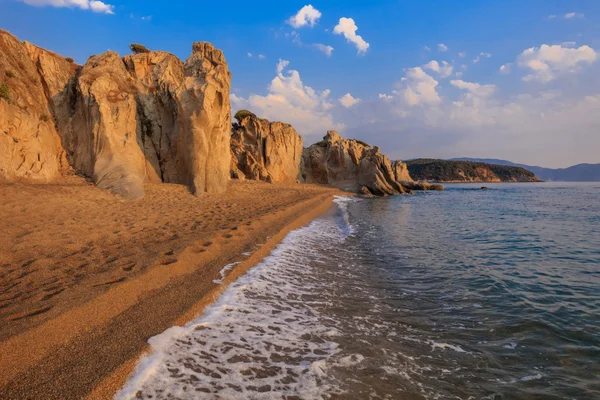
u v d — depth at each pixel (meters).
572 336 5.59
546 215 24.34
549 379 4.42
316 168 51.69
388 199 39.22
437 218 21.77
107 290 5.41
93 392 3.40
